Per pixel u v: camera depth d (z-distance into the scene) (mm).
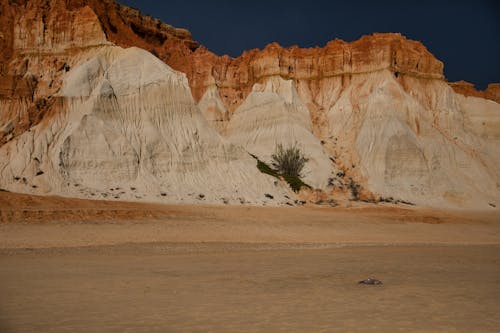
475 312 16719
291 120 82625
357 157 79000
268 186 65312
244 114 86500
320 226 48594
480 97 104188
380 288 20812
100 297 18125
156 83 66812
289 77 93812
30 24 73875
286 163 75125
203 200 58281
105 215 42719
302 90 93125
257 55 96750
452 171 82312
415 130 83875
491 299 18906
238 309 16531
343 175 76688
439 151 82938
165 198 56594
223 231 42562
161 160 61594
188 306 16875
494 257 33562
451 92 94000
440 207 72875
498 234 51969
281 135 80938
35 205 42219
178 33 102375
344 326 14594
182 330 13914
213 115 88750
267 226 46219
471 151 87688
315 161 77750
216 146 66250
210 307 16766
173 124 65562
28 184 53312
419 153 78625
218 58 98375
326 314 16016
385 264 28766
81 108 62469
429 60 94562
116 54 71000
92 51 72062
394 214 59094
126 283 20969
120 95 64750
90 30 72938
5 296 18078
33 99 68625
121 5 89188
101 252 31344
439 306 17531
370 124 81938
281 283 21688
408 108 85125
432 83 93875
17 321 14672
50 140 58875
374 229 49688
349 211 59625
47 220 39500
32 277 22000
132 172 58406
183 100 67438
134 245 34938
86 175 56344
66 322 14602
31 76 70062
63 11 74625
